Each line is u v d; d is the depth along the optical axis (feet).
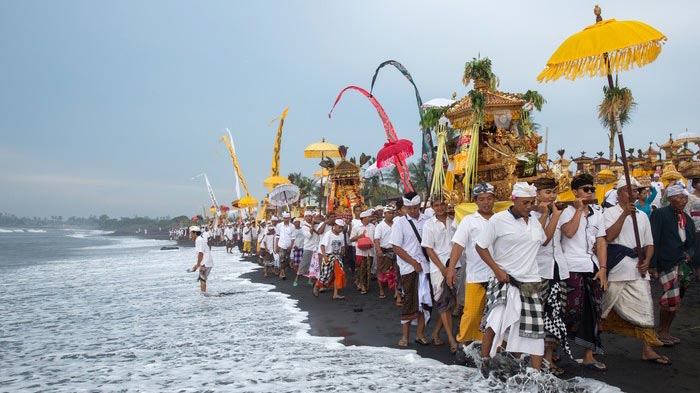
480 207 20.70
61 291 57.98
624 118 20.58
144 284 63.67
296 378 19.99
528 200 17.76
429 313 24.76
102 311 41.83
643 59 19.90
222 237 199.62
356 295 44.80
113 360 24.85
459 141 28.55
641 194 26.07
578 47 20.22
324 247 43.50
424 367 21.02
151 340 29.50
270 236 67.72
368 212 46.50
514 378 17.76
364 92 40.06
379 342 26.53
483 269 20.36
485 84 28.68
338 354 24.07
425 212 30.89
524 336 17.43
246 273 74.64
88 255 168.14
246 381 19.95
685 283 26.35
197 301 45.85
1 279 76.13
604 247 19.52
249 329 31.63
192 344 27.89
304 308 39.22
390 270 41.34
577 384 17.42
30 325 35.86
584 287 19.47
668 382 17.44
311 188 140.46
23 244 339.77
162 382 20.42
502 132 28.14
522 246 17.79
